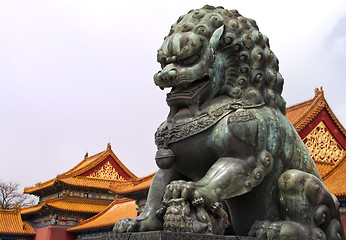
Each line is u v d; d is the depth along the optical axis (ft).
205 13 11.98
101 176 130.82
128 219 11.34
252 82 11.82
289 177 10.96
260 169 10.73
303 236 10.53
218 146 10.85
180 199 9.59
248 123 10.85
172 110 11.80
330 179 55.21
